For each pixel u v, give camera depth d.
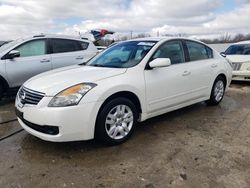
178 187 2.79
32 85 3.72
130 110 3.91
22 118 3.68
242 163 3.28
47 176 3.01
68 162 3.32
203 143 3.86
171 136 4.13
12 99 6.93
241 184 2.83
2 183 2.87
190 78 4.82
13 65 6.45
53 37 7.27
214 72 5.47
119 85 3.70
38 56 6.87
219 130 4.39
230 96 7.03
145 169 3.14
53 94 3.38
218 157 3.43
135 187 2.79
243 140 3.98
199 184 2.83
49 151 3.62
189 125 4.63
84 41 7.94
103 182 2.88
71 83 3.50
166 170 3.11
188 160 3.35
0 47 6.96
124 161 3.33
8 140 4.02
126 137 3.89
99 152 3.58
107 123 3.66
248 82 9.28
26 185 2.83
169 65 4.26
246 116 5.15
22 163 3.30
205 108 5.70
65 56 7.34
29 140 4.01
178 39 4.89
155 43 4.52
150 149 3.67
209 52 5.59
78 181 2.91
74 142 3.88
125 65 4.18
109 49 5.02
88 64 4.71
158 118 5.00
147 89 4.07
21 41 6.73
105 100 3.58
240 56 9.13
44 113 3.32
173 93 4.53
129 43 4.85
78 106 3.34
